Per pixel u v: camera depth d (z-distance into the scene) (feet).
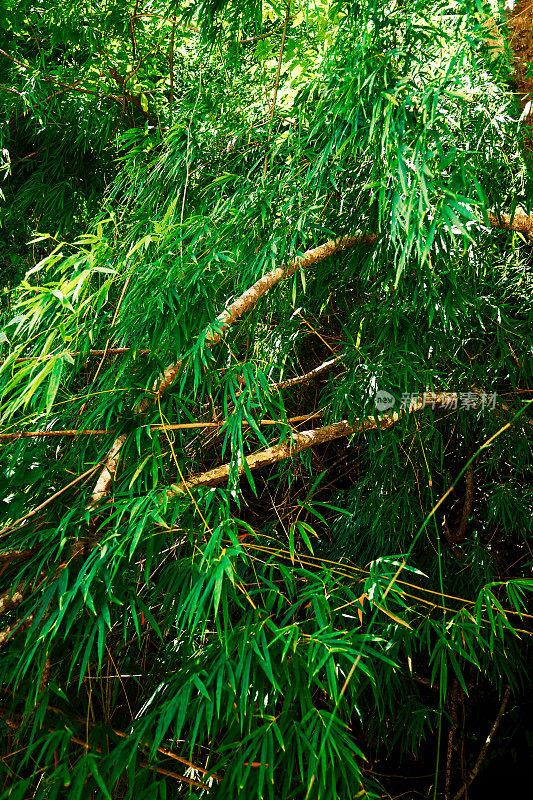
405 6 3.86
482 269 5.53
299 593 3.95
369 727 6.24
